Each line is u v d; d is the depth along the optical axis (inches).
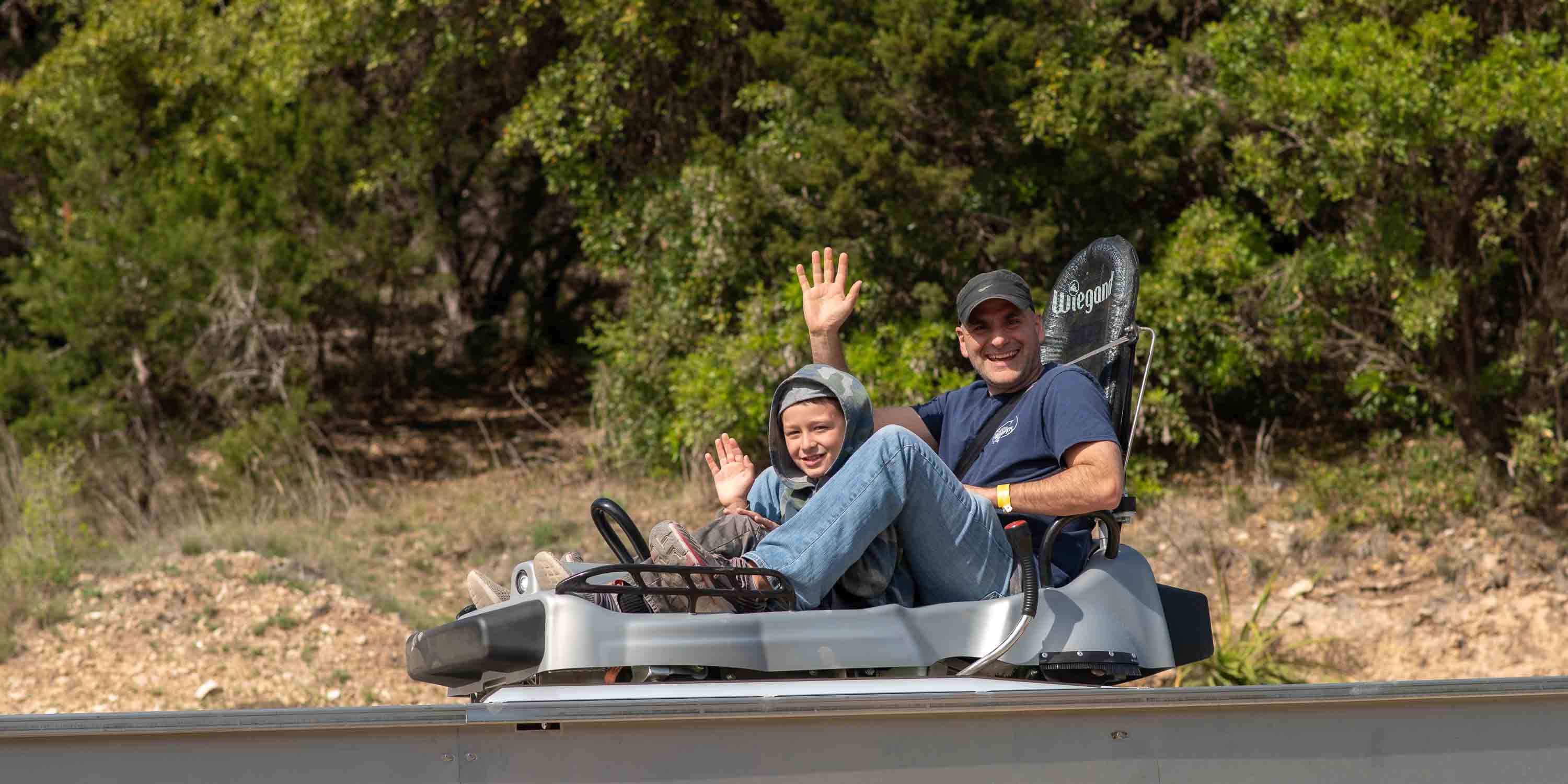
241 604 705.6
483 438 1122.0
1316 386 951.0
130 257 944.9
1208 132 879.1
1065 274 334.0
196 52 1059.9
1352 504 841.5
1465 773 256.8
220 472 906.1
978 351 306.5
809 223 878.4
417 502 940.0
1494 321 868.0
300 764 202.1
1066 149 888.9
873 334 888.9
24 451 884.6
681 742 215.9
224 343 963.3
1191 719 241.8
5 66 1256.8
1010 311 304.0
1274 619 719.7
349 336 1088.8
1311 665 674.8
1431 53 729.6
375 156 1050.7
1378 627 722.8
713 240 913.5
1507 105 705.6
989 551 271.9
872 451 261.4
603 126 976.3
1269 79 786.2
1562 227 791.1
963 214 884.0
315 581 748.0
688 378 898.7
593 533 867.4
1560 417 802.2
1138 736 238.4
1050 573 271.6
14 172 1074.1
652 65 991.6
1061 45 868.0
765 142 911.7
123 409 943.0
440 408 1204.5
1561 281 791.7
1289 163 855.7
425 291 1106.7
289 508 901.2
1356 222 821.9
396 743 205.9
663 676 234.8
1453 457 863.7
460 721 205.5
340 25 999.0
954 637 259.6
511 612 236.2
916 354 844.0
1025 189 899.4
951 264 895.1
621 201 1008.2
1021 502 279.3
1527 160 756.0
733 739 217.9
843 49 887.1
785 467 284.0
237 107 1027.3
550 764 210.8
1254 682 635.5
